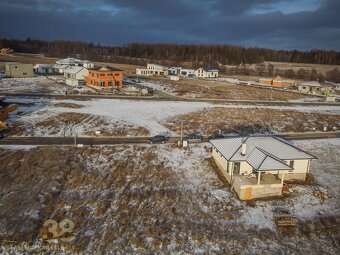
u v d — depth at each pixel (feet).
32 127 191.62
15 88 312.29
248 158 128.26
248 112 252.42
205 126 213.25
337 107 293.43
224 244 94.99
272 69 631.56
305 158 130.82
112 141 175.83
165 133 194.90
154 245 93.20
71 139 175.83
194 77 490.49
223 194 123.85
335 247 95.45
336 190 130.62
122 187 126.82
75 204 113.39
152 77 458.50
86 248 91.25
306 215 111.34
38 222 102.47
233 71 604.90
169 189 126.62
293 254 91.71
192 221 106.01
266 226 104.58
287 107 281.95
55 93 296.92
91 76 339.98
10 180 126.93
